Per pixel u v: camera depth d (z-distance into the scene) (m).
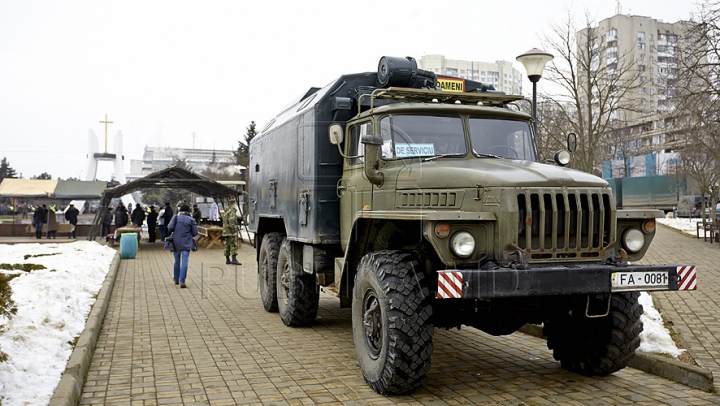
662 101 21.97
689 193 38.06
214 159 54.84
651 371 5.46
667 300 8.91
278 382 5.24
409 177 5.32
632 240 5.03
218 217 28.30
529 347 6.57
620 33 62.72
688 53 15.33
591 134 15.94
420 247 5.11
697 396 4.79
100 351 6.37
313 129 6.73
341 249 6.88
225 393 4.93
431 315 4.71
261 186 9.29
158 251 21.06
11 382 4.49
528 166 5.13
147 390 5.02
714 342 6.64
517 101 7.24
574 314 5.29
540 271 4.35
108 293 10.02
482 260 4.57
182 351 6.38
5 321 5.98
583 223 4.74
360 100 6.41
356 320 5.34
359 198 6.18
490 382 5.23
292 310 7.48
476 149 5.91
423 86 6.92
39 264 12.01
